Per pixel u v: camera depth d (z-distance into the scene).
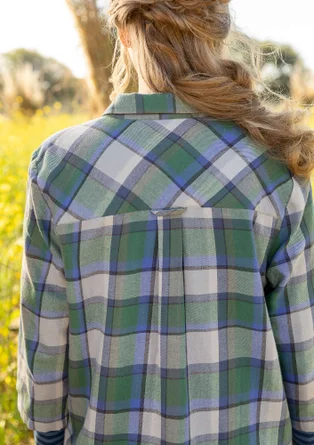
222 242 1.04
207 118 1.06
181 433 1.05
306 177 1.09
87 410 1.10
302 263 1.10
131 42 1.08
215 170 1.04
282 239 1.08
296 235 1.08
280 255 1.08
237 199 1.04
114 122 1.06
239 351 1.08
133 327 1.05
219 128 1.06
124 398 1.06
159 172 1.03
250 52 1.19
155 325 1.05
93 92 2.89
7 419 2.23
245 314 1.07
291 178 1.08
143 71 1.06
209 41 1.06
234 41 1.16
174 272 1.03
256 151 1.06
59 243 1.06
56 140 1.08
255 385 1.10
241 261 1.05
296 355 1.13
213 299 1.05
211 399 1.07
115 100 1.08
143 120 1.05
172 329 1.04
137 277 1.04
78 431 1.15
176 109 1.05
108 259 1.04
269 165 1.06
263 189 1.05
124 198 1.03
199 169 1.03
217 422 1.08
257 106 1.09
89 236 1.04
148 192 1.03
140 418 1.07
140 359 1.05
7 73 9.58
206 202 1.03
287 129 1.08
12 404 2.24
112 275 1.04
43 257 1.08
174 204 1.02
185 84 1.03
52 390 1.16
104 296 1.05
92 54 2.79
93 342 1.08
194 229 1.03
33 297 1.11
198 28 1.03
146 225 1.03
